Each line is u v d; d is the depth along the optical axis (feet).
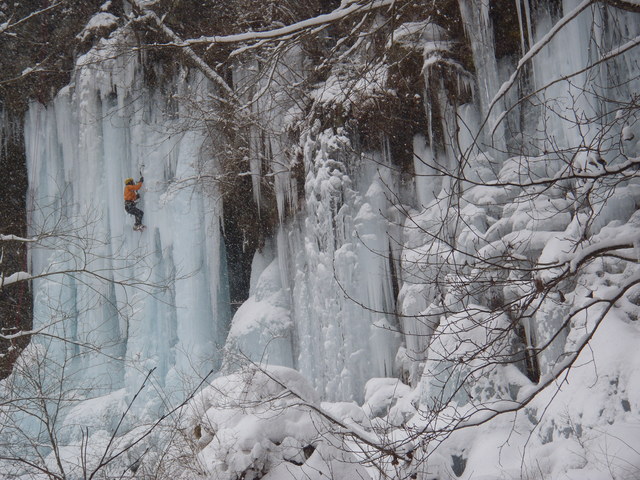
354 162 52.80
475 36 44.78
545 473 26.71
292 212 60.64
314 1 57.77
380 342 50.14
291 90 54.08
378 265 50.85
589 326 29.60
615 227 30.42
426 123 49.65
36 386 26.78
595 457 24.25
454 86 46.73
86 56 71.82
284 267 61.93
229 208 67.92
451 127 46.98
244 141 60.85
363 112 50.08
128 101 70.13
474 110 46.44
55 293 71.92
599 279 30.73
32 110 80.18
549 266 21.89
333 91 53.42
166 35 64.64
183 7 64.03
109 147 70.54
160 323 67.00
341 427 23.31
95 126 71.87
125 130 70.79
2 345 44.60
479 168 43.80
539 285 20.07
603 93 36.09
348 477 21.67
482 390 34.17
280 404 22.93
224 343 67.41
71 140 75.61
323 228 53.11
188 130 63.87
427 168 49.47
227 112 56.80
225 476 21.26
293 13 58.65
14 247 78.43
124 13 68.33
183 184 65.46
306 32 33.45
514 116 43.78
